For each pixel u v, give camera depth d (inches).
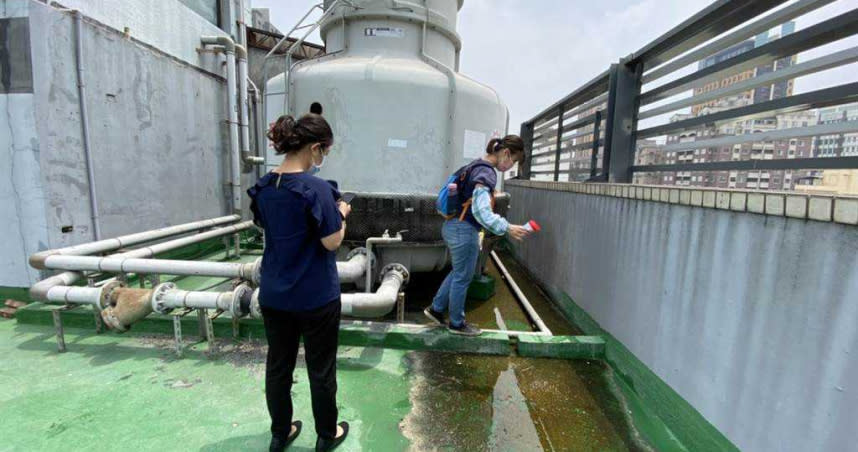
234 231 203.9
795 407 55.0
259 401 89.2
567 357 116.6
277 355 68.1
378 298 108.5
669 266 86.7
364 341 118.4
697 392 75.7
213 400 89.0
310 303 64.0
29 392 89.9
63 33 131.8
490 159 109.3
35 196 129.1
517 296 174.1
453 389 99.3
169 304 106.1
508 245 282.5
